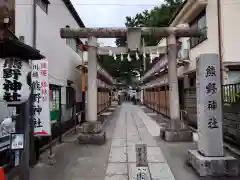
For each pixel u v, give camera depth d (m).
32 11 7.42
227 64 9.20
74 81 14.20
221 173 5.25
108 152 7.52
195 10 11.37
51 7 9.90
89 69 9.18
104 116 18.16
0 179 3.01
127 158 6.81
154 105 23.53
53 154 7.17
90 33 8.99
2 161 5.41
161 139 9.38
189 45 13.16
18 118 4.68
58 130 9.98
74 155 7.21
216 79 5.72
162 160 6.57
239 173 5.32
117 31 8.98
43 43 8.79
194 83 12.11
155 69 17.34
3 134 5.45
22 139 3.99
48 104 6.39
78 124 13.80
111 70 30.27
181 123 9.05
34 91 6.32
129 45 8.90
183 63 12.86
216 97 5.64
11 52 3.94
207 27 10.62
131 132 11.09
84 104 16.38
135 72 35.84
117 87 47.62
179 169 5.81
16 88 3.78
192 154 5.88
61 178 5.33
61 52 11.40
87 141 8.70
